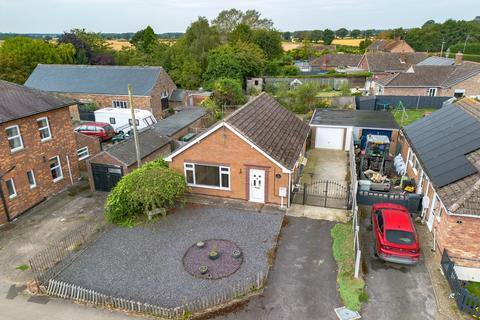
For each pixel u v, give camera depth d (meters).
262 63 63.06
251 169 19.62
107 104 42.91
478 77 46.62
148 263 15.23
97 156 22.28
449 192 14.88
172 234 17.38
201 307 12.69
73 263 15.38
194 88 59.09
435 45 115.38
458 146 18.25
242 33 74.62
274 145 20.58
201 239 16.88
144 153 24.58
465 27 115.44
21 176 20.09
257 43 74.69
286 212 19.20
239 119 20.47
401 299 12.98
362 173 23.62
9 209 19.36
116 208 18.27
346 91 53.38
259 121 22.30
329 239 16.72
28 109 20.38
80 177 25.30
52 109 21.77
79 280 14.27
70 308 12.92
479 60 78.56
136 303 12.51
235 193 20.52
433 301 12.88
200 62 63.22
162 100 44.81
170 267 14.91
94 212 20.22
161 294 13.38
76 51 65.56
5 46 57.06
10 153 19.30
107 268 14.98
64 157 23.48
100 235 17.55
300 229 17.55
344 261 15.06
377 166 24.59
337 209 19.44
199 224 18.17
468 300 12.17
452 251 14.30
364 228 17.62
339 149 29.97
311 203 20.12
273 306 12.76
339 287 13.59
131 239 17.11
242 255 15.59
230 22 87.31
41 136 21.66
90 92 42.94
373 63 67.06
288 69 68.69
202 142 19.97
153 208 18.53
